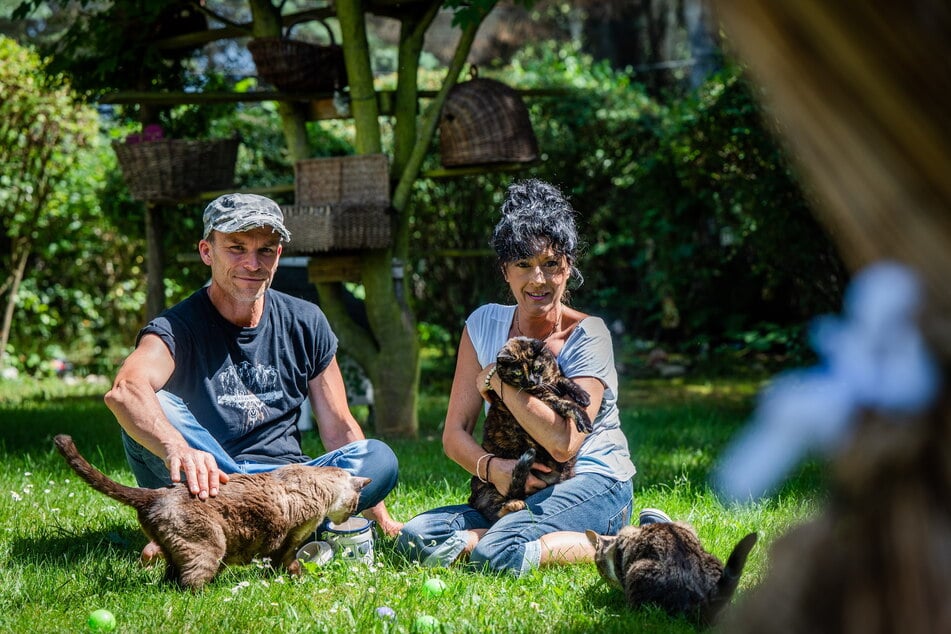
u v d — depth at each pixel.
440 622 2.85
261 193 7.84
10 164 11.03
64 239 11.74
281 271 8.00
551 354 3.79
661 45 19.86
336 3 7.40
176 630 2.87
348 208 7.04
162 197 7.83
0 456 6.27
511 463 3.83
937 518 0.80
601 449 3.93
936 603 0.79
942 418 0.79
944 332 0.76
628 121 11.17
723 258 11.96
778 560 0.91
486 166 7.58
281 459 4.01
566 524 3.73
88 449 6.59
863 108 0.75
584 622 2.96
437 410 9.16
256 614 3.03
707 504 4.77
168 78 8.75
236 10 15.56
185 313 3.87
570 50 13.62
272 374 4.01
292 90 7.62
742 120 9.16
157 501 3.28
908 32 0.73
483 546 3.68
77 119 11.06
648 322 12.58
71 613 3.09
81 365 12.34
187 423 3.71
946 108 0.73
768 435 0.84
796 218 8.75
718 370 11.65
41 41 13.16
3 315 11.70
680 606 3.00
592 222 11.66
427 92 8.00
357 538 3.81
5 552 3.88
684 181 10.63
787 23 0.76
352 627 2.89
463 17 7.30
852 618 0.83
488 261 11.29
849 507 0.85
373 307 7.58
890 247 0.77
